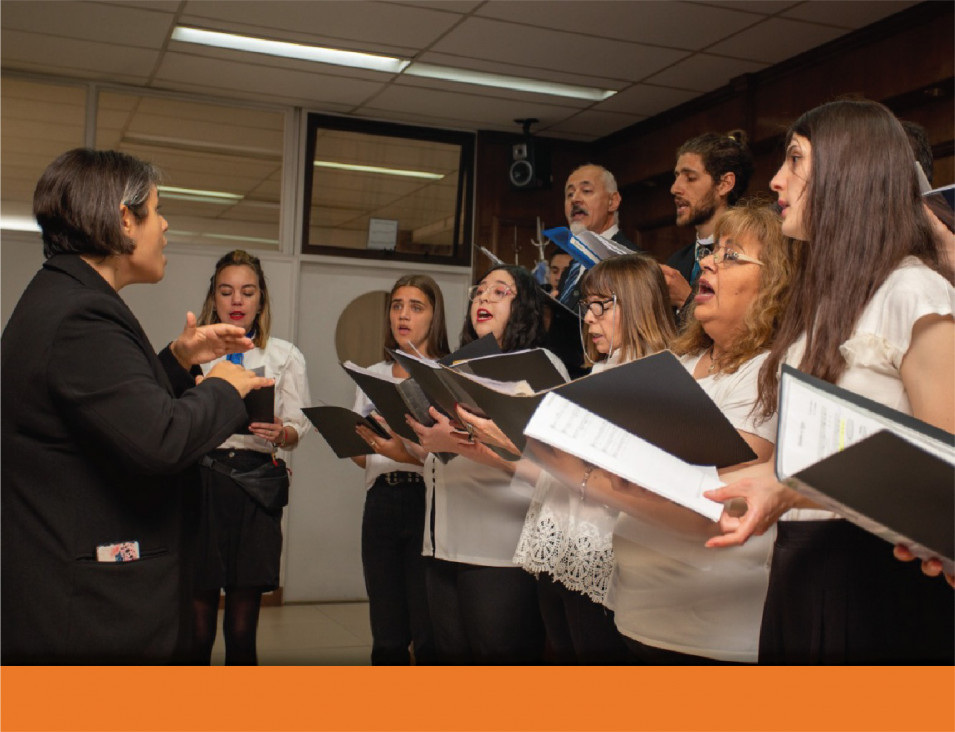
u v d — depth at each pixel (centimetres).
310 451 547
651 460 124
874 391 117
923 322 113
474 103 536
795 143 131
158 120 532
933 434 101
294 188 555
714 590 150
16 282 508
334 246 562
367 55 473
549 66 478
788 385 107
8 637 143
